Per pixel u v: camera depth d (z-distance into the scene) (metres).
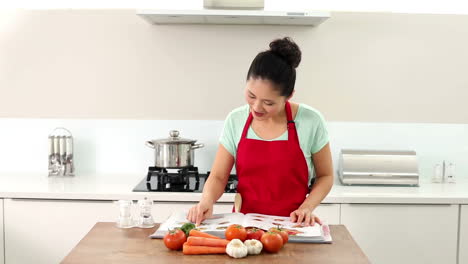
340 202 3.21
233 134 2.40
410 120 3.64
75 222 3.23
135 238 2.01
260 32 3.57
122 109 3.65
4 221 3.23
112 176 3.73
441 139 3.83
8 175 3.72
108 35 3.59
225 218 2.15
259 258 1.80
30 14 3.58
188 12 3.17
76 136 3.84
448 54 3.60
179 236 1.87
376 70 3.61
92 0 3.78
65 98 3.64
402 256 3.26
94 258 1.79
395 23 3.58
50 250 3.25
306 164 2.35
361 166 3.53
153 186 3.37
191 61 3.60
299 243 1.96
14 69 3.62
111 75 3.62
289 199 2.35
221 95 3.62
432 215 3.24
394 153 3.58
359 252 1.87
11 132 3.84
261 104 2.05
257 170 2.35
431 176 3.84
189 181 3.54
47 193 3.20
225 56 3.59
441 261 3.27
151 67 3.61
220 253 1.84
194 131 3.82
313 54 3.59
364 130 3.81
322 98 3.62
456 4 3.76
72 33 3.59
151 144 3.59
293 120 2.33
